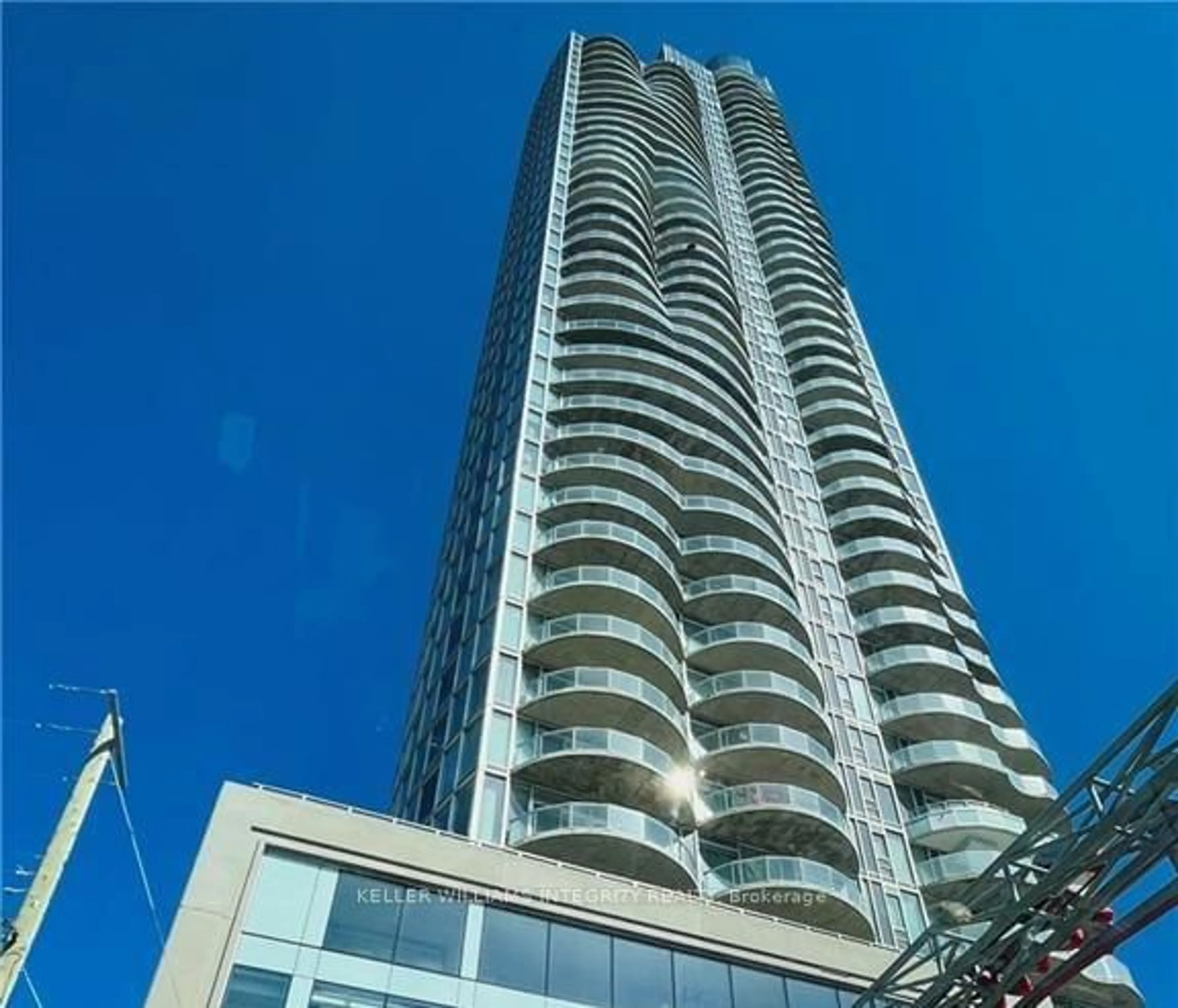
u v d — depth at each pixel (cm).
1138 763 1374
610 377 4691
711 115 9656
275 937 1870
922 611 4631
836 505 5350
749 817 3145
